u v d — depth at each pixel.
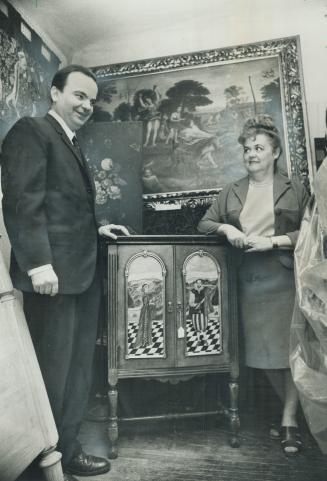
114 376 2.25
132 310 2.29
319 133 2.81
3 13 2.57
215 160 2.91
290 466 2.16
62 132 2.29
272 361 2.50
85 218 2.28
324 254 2.24
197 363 2.33
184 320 2.33
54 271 2.17
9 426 1.76
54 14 2.82
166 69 3.01
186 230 2.94
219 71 2.93
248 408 2.58
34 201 2.12
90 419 2.57
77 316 2.29
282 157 2.80
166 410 2.63
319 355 2.22
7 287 1.98
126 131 3.01
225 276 2.41
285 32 2.84
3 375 1.79
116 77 3.07
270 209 2.67
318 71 2.81
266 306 2.54
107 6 2.85
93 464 2.14
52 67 2.95
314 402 2.20
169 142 2.99
